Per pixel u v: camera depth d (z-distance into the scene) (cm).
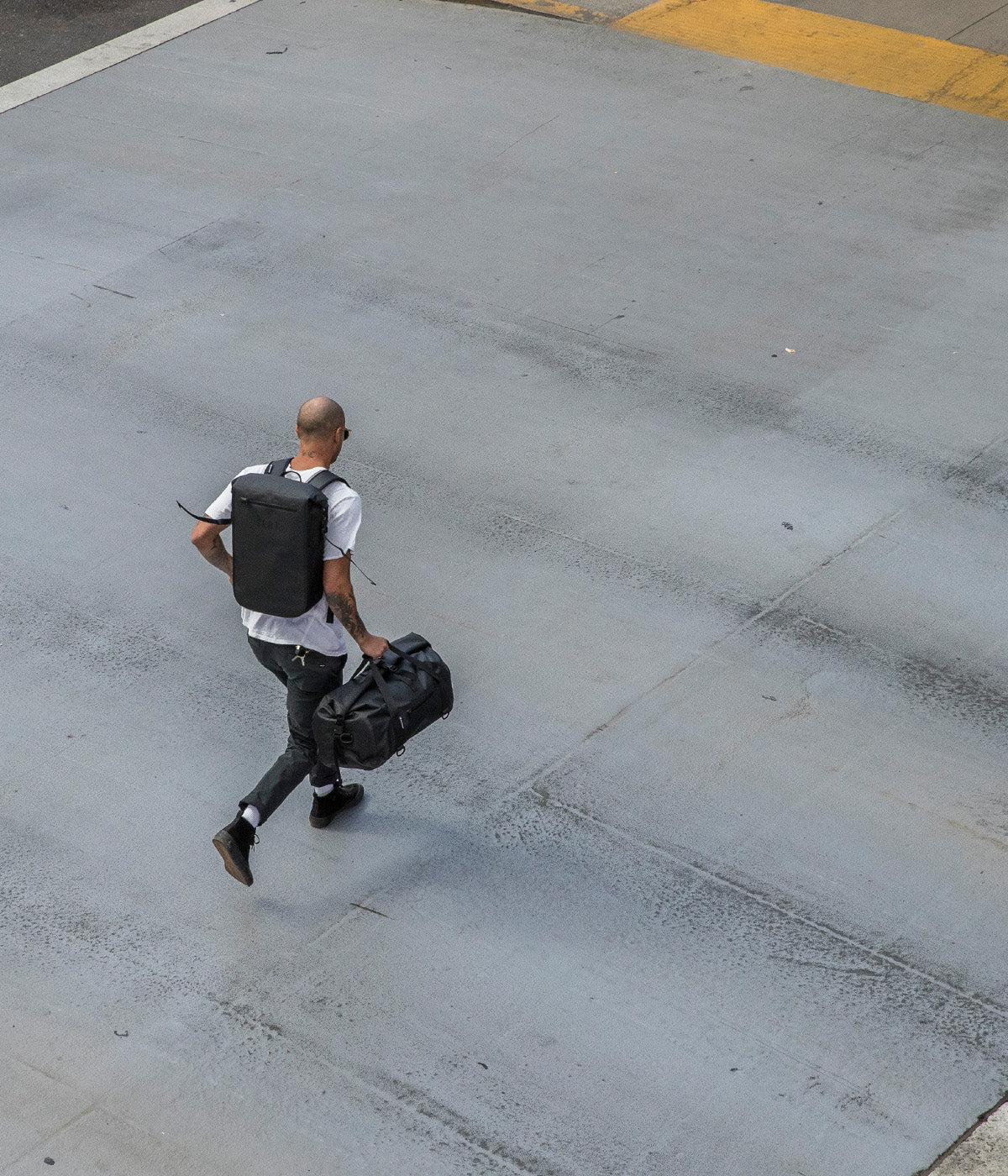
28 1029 580
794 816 679
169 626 813
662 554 860
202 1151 532
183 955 614
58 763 718
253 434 980
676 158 1347
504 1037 575
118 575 852
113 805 692
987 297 1126
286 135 1398
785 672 769
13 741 732
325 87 1497
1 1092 554
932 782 697
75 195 1302
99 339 1090
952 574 841
